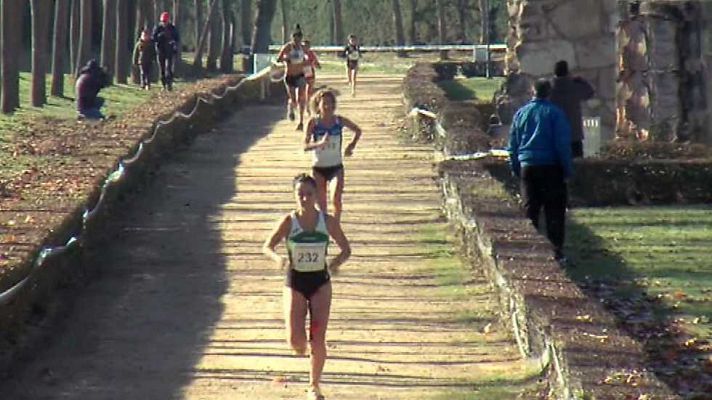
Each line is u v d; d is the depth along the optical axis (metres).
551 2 75.00
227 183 66.75
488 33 175.88
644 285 47.78
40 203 46.03
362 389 33.75
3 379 34.31
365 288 44.78
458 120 73.88
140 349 37.50
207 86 102.44
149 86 135.25
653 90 71.94
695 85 71.62
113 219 55.06
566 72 61.62
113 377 34.88
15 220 42.53
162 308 42.16
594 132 67.50
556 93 61.50
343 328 39.66
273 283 45.66
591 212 61.94
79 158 58.91
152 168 68.81
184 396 33.19
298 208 32.56
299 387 33.94
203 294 44.06
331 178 49.09
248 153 78.62
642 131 72.44
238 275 46.84
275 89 128.62
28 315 38.88
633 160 64.06
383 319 40.75
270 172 70.50
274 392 33.50
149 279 46.09
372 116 99.75
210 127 93.69
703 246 54.16
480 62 163.38
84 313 41.25
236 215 58.00
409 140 83.81
